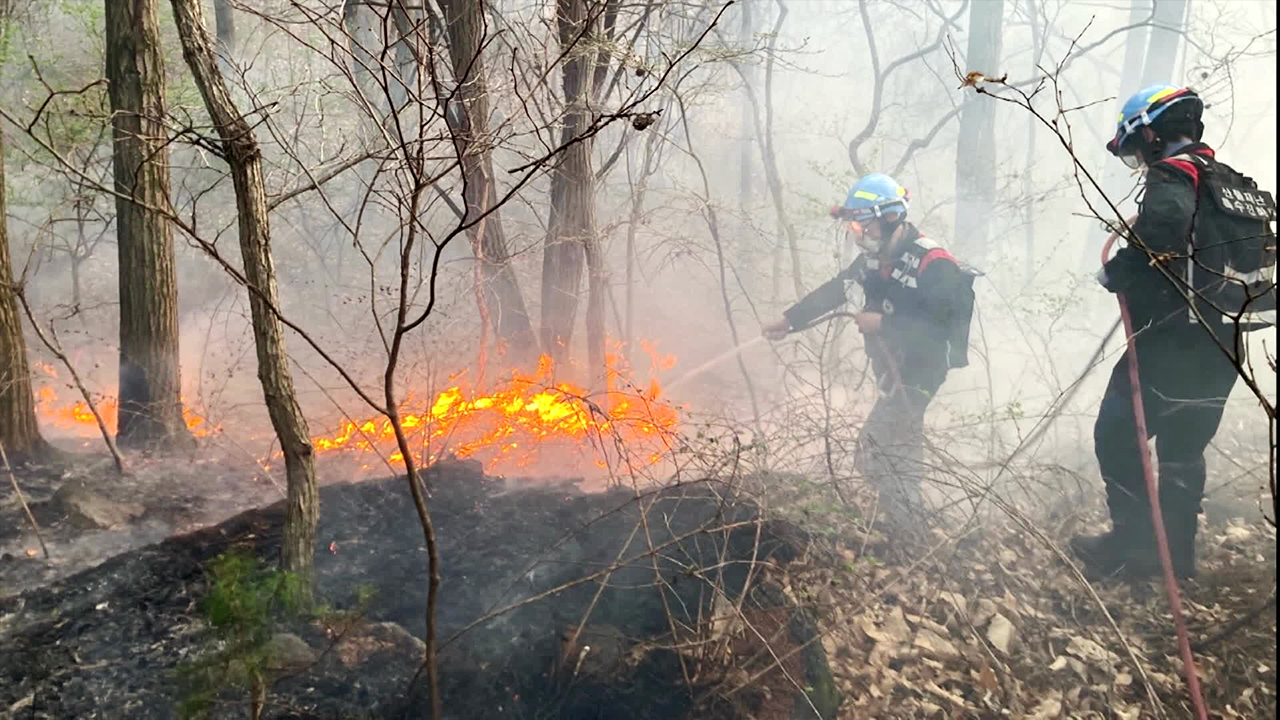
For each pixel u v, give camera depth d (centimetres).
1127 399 397
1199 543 430
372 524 387
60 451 498
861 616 357
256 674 256
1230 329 372
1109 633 366
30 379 490
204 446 539
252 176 293
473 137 362
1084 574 404
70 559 377
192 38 281
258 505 452
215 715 263
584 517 393
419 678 284
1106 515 466
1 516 414
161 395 520
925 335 451
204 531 369
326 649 295
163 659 289
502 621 317
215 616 261
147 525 420
